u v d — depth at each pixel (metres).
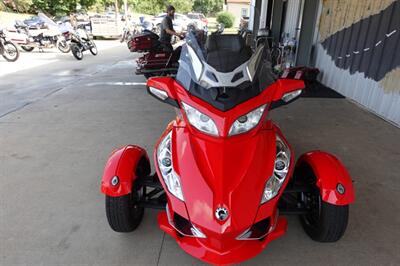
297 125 4.93
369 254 2.36
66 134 4.70
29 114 5.62
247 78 2.01
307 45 8.62
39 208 2.95
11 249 2.45
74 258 2.35
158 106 6.05
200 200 1.83
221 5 64.69
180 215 1.90
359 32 6.09
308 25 8.49
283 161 2.15
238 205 1.80
